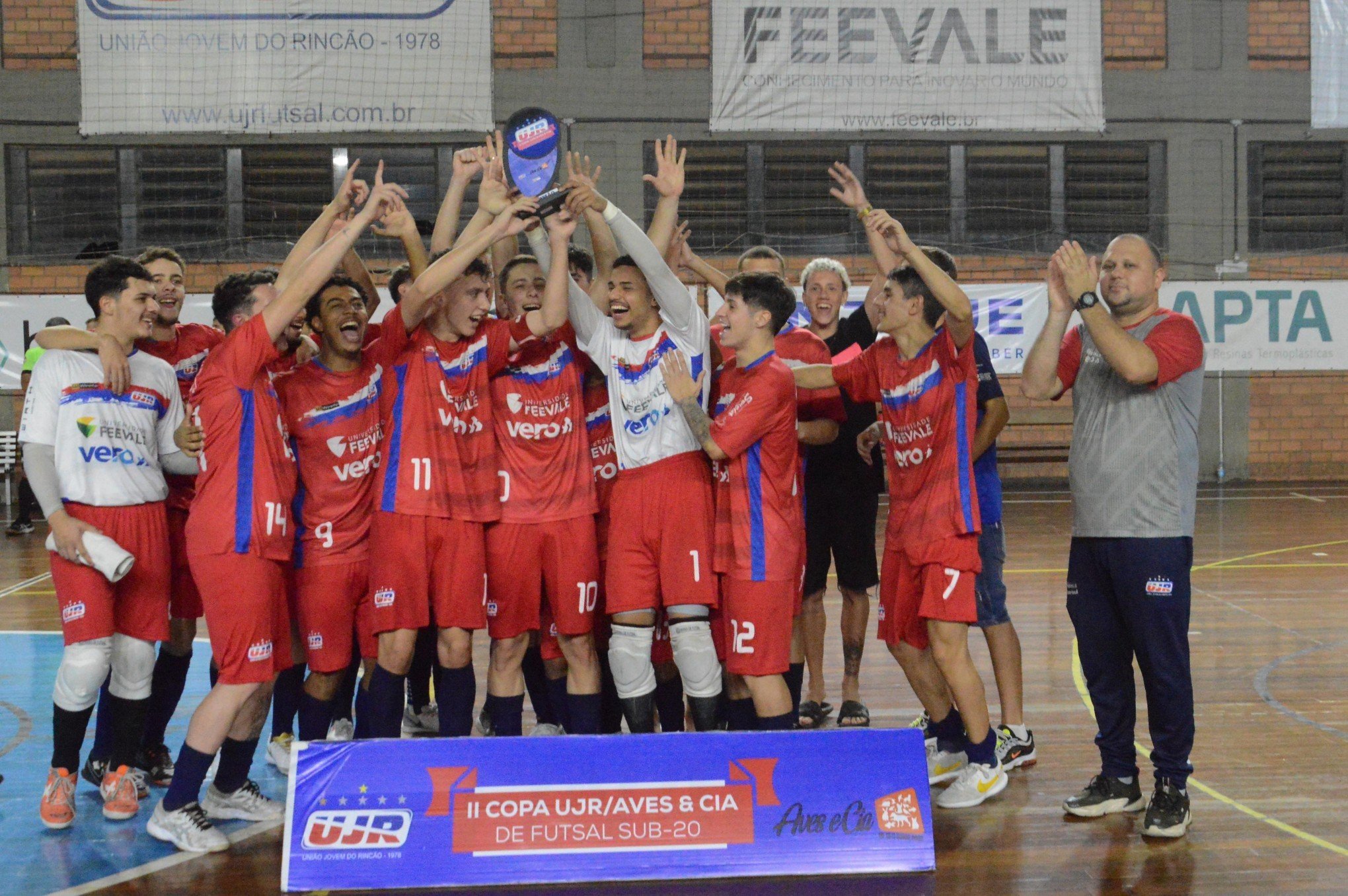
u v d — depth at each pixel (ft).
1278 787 13.64
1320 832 12.22
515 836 11.05
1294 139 45.03
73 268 42.14
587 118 43.42
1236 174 44.96
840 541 16.61
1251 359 43.45
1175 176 44.80
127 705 13.11
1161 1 44.47
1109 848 11.82
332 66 41.63
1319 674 18.94
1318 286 43.32
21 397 41.78
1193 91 44.65
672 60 43.50
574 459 13.12
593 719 13.24
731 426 12.23
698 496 12.65
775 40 42.80
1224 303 43.29
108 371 12.60
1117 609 12.67
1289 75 44.96
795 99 43.04
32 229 42.09
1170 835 12.01
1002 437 44.93
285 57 41.45
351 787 11.06
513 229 12.22
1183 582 12.16
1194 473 12.37
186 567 14.29
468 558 12.69
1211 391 45.70
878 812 11.31
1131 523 12.22
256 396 12.09
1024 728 14.64
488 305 12.81
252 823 12.89
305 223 42.78
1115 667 12.76
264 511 11.98
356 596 13.24
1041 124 43.42
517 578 12.98
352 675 15.42
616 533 12.73
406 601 12.50
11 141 41.68
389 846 10.97
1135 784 12.91
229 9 41.22
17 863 11.68
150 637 13.10
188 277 42.29
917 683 13.74
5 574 29.53
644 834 11.12
